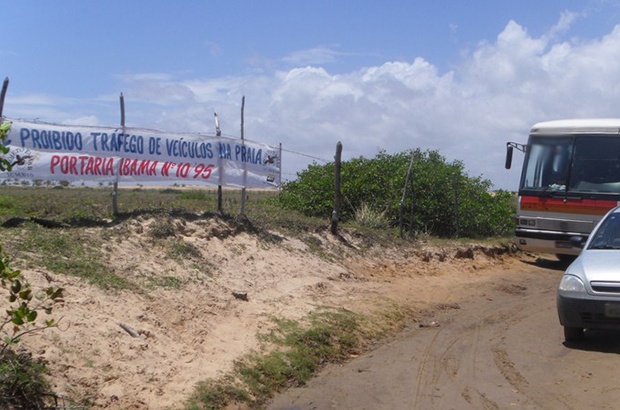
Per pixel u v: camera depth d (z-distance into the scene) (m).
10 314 5.59
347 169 18.45
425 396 7.32
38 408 5.70
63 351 6.50
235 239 11.78
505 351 8.95
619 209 10.34
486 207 20.02
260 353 8.18
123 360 6.88
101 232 9.91
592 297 8.52
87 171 10.62
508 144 16.56
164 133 11.51
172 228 10.87
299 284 11.13
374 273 13.40
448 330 10.22
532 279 15.10
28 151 9.95
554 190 15.89
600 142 15.70
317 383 7.83
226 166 12.39
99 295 7.91
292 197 18.27
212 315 8.84
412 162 17.47
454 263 15.67
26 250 8.40
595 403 6.90
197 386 6.94
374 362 8.62
